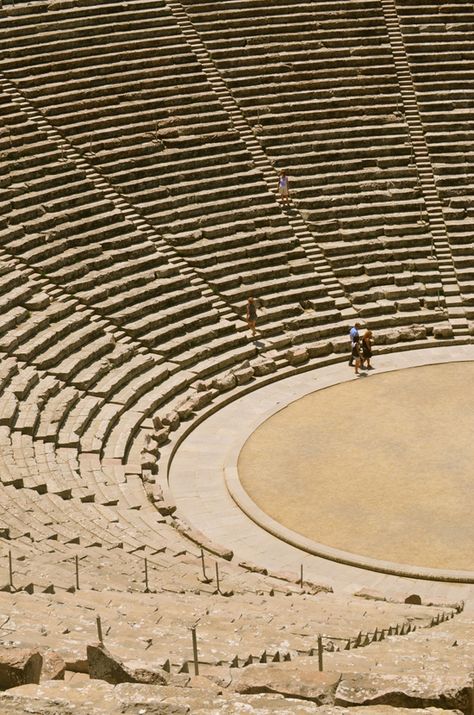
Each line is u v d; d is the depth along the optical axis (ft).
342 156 172.65
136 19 178.50
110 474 117.39
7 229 145.89
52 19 172.55
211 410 136.15
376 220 165.99
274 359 146.20
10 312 135.44
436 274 160.76
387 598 93.30
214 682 44.34
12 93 162.30
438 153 173.68
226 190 164.76
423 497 114.62
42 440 118.21
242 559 105.81
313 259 161.27
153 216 157.79
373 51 182.70
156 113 169.48
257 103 175.94
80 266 146.30
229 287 154.40
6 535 89.81
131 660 46.96
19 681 37.65
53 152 158.51
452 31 185.06
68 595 69.62
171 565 92.63
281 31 183.01
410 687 37.24
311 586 95.45
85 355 134.51
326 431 130.11
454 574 100.94
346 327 153.48
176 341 143.64
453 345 152.66
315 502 115.24
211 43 179.32
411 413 132.98
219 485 120.98
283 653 55.93
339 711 33.86
